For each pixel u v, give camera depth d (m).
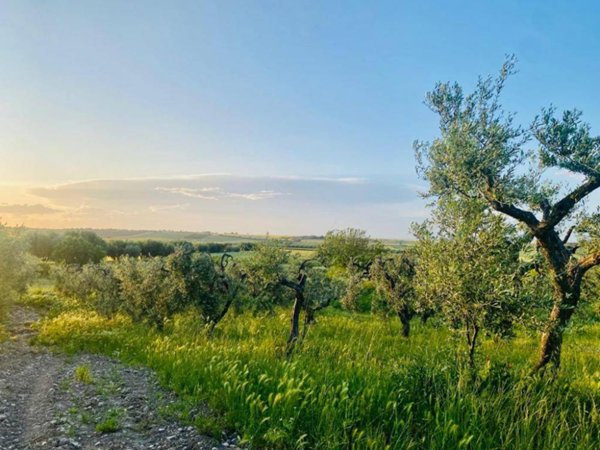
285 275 20.11
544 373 10.94
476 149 10.69
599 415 8.82
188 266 22.58
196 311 22.86
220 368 12.12
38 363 15.98
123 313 27.47
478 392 10.19
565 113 10.24
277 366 11.92
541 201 10.84
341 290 27.39
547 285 10.75
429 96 11.92
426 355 13.04
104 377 13.46
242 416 9.12
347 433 8.27
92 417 9.76
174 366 13.41
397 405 9.12
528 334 10.63
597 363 14.99
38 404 10.72
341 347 16.39
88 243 96.38
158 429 9.02
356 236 57.78
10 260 24.67
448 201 11.20
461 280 10.09
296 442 7.93
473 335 11.09
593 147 9.93
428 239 11.31
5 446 8.19
